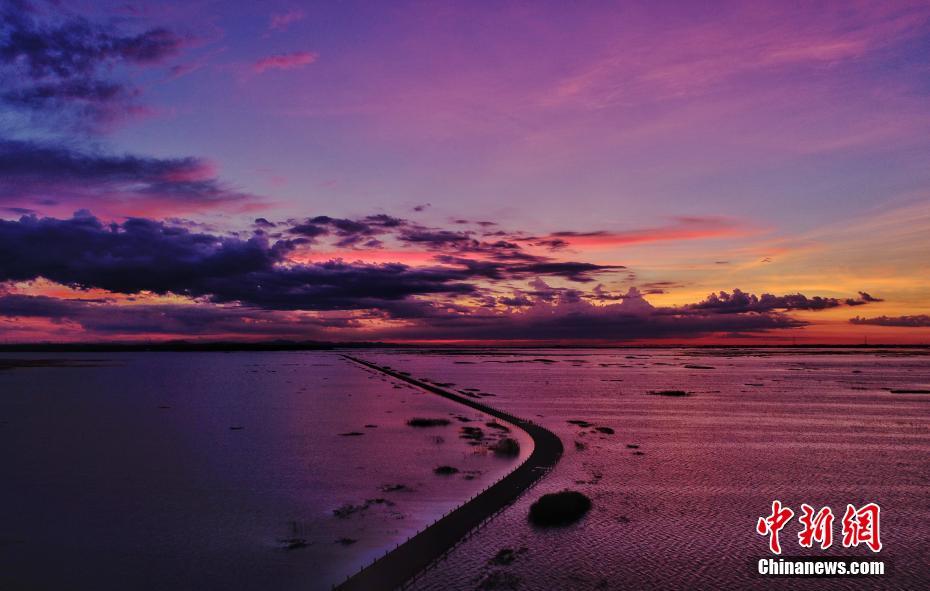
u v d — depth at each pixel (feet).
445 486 151.53
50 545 112.37
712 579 96.63
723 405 332.60
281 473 167.12
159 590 93.40
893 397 377.91
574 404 336.49
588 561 102.42
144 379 564.30
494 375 609.42
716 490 147.23
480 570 98.12
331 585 94.58
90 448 207.41
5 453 198.90
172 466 177.27
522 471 165.37
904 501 139.85
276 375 628.28
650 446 204.64
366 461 182.50
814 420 272.72
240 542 113.09
